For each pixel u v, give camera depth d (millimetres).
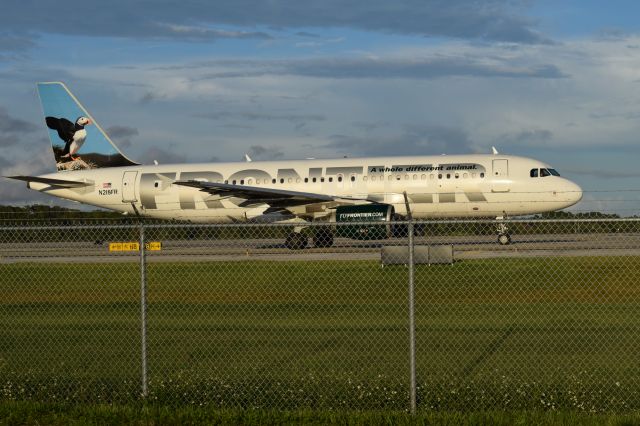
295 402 22328
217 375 25016
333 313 37594
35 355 28953
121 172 83938
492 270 48031
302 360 27078
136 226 25734
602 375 24422
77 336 32438
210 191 75625
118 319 36906
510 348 28656
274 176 77938
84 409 21312
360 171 75500
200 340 30969
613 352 27797
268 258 60219
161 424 20281
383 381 23719
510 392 22500
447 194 73188
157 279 50125
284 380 24312
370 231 66500
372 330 32625
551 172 72625
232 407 21922
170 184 81688
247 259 57594
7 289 48062
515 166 72625
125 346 30297
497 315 36156
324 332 32312
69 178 84875
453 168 73438
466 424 19547
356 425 19766
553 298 40562
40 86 88000
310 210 74562
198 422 20297
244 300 42375
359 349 28828
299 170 77500
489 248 65938
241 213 80312
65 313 39094
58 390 23797
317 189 76250
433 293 42656
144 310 23219
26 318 37438
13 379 24953
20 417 20812
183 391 23344
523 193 71938
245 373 25359
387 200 74062
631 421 19438
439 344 29547
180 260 61000
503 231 71750
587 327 32719
